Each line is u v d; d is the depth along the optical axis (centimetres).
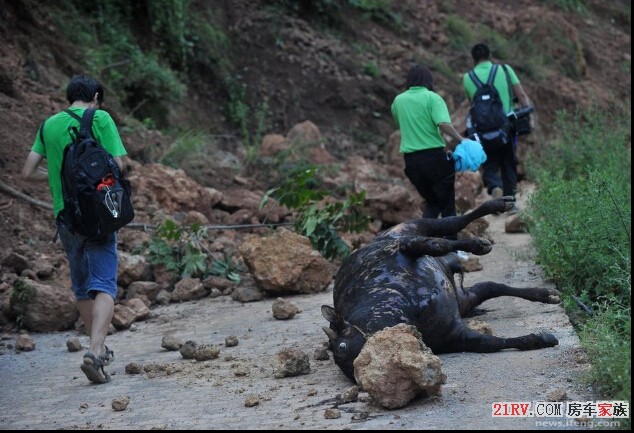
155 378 743
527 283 936
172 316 988
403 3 2333
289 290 1028
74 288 774
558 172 1309
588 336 673
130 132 1446
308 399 635
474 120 1254
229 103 1792
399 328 603
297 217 1241
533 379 626
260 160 1553
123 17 1723
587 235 876
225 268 1117
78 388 733
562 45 2423
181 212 1320
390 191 1312
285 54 1944
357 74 1980
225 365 764
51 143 751
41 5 1563
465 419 557
